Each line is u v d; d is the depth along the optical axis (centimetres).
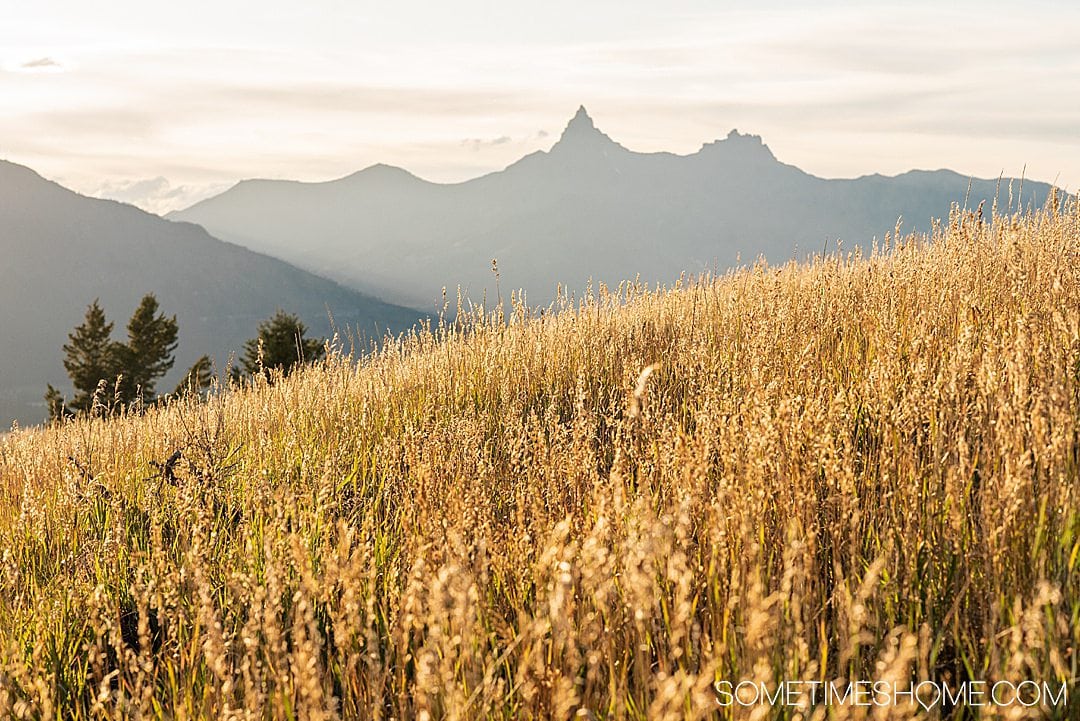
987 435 360
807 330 661
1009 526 291
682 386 650
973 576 295
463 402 774
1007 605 277
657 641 280
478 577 306
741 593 281
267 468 611
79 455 732
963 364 404
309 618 282
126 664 340
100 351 5497
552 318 938
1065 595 270
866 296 745
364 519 497
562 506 385
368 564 394
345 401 808
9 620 422
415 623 276
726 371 576
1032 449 310
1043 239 730
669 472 398
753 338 595
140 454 754
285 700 279
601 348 824
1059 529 290
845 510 326
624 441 498
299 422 766
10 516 624
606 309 963
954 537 306
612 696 258
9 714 311
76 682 379
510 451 529
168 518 543
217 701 302
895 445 386
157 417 888
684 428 537
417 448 532
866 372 508
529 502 405
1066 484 302
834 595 296
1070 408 340
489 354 852
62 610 427
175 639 358
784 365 540
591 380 738
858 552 346
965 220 839
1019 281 625
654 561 306
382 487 534
